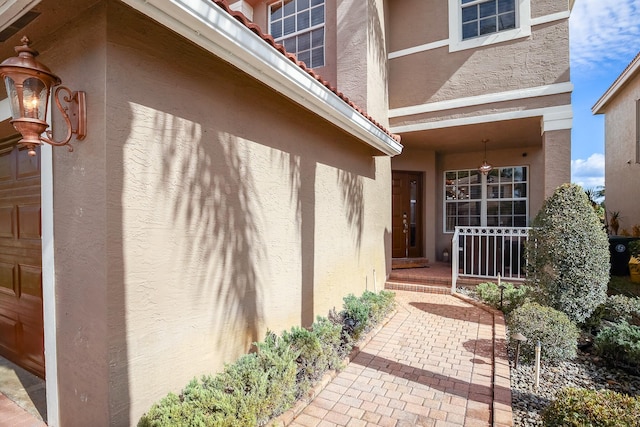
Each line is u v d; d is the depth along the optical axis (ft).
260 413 9.30
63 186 8.95
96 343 8.14
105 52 7.97
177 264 9.59
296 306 14.92
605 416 7.73
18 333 12.74
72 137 8.66
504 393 11.57
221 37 8.95
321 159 17.12
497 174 34.24
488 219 34.55
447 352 15.24
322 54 26.21
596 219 15.74
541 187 32.01
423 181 35.09
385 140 20.88
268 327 13.14
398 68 27.17
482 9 24.45
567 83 21.62
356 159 21.39
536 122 24.03
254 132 12.48
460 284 25.84
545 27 22.26
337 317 17.11
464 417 10.53
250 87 12.28
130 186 8.43
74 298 8.70
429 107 25.82
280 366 10.39
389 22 27.53
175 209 9.53
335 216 18.58
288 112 14.42
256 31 10.12
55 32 9.09
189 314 9.92
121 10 8.27
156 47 9.07
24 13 8.13
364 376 13.10
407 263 32.14
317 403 11.28
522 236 25.02
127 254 8.37
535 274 16.55
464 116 24.68
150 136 8.91
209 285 10.57
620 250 30.42
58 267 9.12
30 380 11.96
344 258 19.63
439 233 36.52
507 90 23.31
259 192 12.71
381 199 26.30
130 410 8.38
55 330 9.23
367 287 23.07
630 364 13.07
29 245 11.85
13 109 7.49
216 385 9.48
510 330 14.60
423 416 10.59
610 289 24.84
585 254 15.23
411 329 18.07
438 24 25.70
